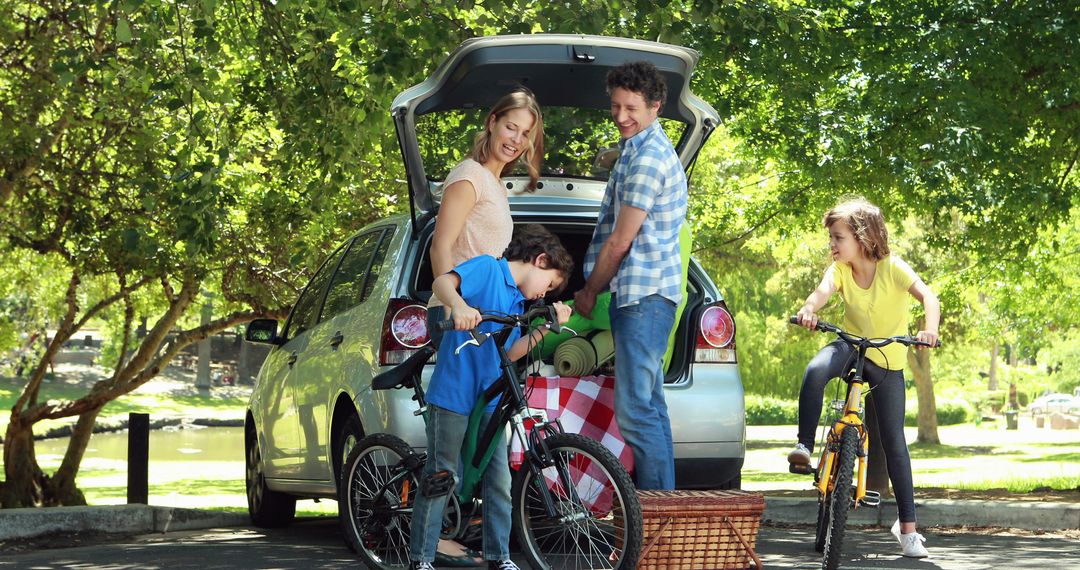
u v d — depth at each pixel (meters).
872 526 8.45
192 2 9.52
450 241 5.28
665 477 5.68
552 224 6.65
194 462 29.14
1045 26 12.24
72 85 12.92
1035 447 34.34
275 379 8.23
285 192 14.64
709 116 6.73
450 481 5.20
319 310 7.78
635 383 5.65
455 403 5.16
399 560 5.61
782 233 18.31
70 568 6.56
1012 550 7.10
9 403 52.56
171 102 9.62
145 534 8.48
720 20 10.46
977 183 12.84
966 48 12.63
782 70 12.81
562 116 6.99
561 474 4.98
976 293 29.33
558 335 5.91
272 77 11.45
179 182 9.73
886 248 6.38
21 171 14.09
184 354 77.19
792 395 39.22
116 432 47.16
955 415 57.72
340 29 10.67
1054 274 21.22
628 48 6.16
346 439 6.49
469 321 4.89
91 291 23.06
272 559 6.70
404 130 6.45
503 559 5.24
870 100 13.25
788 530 8.51
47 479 17.66
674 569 4.98
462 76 6.23
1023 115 13.16
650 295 5.69
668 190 5.76
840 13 13.58
